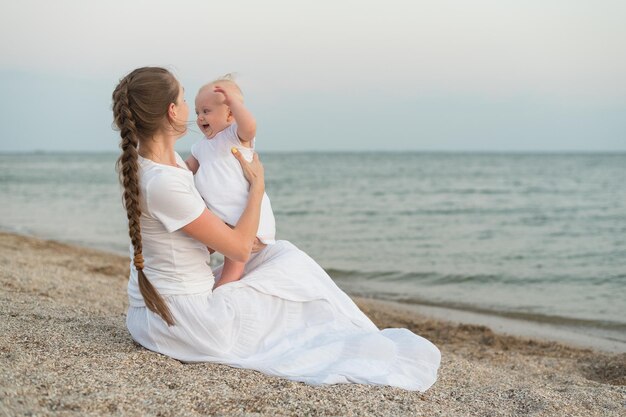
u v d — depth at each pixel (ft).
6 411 8.26
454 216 86.38
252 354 11.10
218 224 10.55
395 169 268.82
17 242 41.42
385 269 43.34
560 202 109.81
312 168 282.77
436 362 11.79
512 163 349.41
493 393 12.19
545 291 36.76
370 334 11.58
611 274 42.73
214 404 9.46
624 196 123.13
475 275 41.60
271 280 11.41
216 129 11.42
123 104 10.29
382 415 9.63
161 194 10.17
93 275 29.48
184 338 11.03
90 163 382.22
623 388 13.38
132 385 9.89
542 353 21.99
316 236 63.16
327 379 10.64
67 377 9.89
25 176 203.92
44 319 14.19
